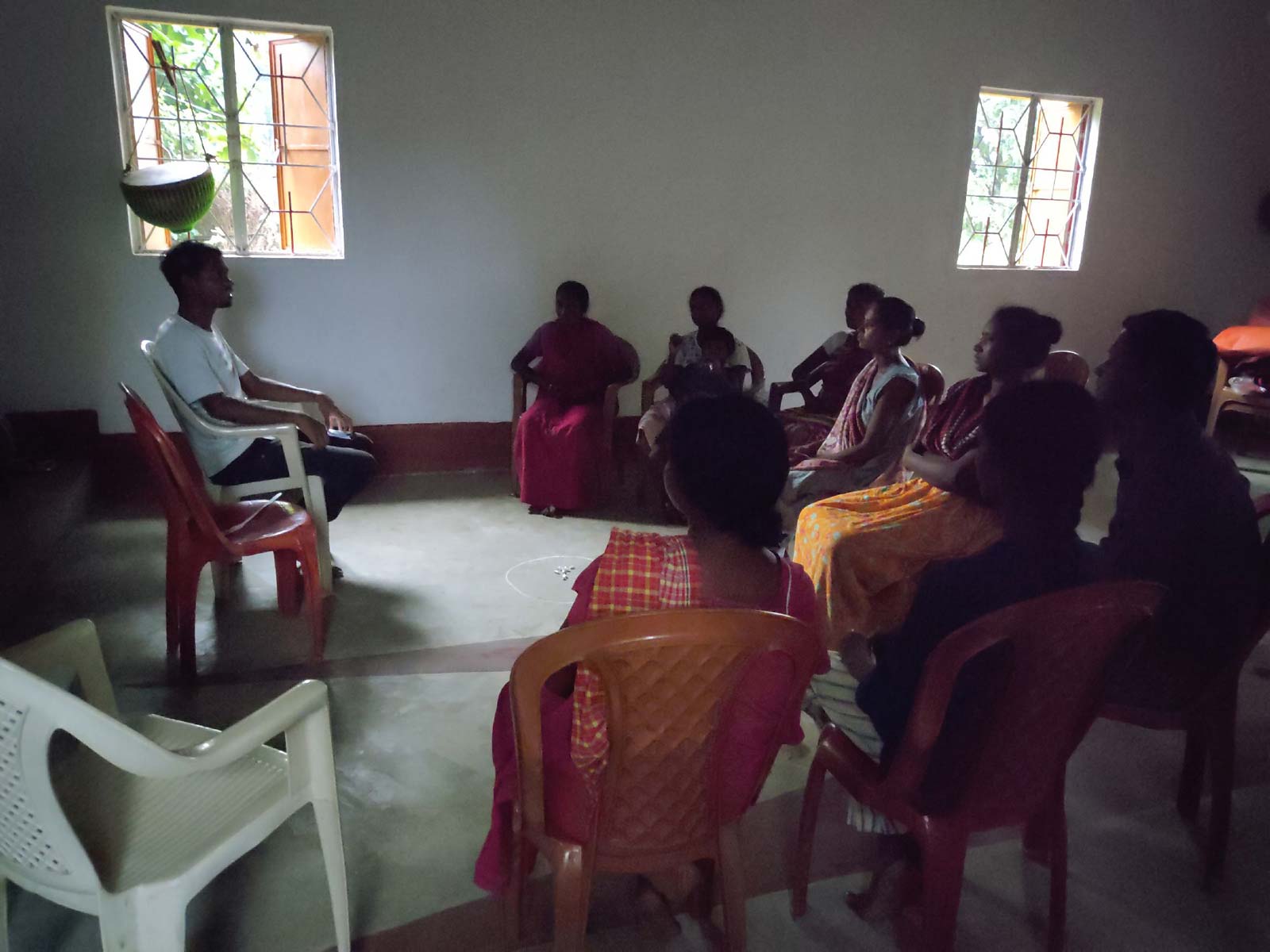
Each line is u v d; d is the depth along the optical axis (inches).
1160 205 230.2
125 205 158.1
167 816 53.0
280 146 168.1
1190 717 69.7
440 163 172.7
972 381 97.0
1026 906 69.4
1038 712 54.8
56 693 41.2
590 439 161.3
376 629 114.1
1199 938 66.7
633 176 184.9
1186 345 68.9
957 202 209.9
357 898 68.0
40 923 64.9
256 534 101.3
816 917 67.5
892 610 97.9
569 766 53.9
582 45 175.6
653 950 63.6
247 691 97.9
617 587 52.1
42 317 158.9
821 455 120.5
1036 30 206.7
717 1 182.1
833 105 194.9
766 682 52.5
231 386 123.2
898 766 56.1
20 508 133.6
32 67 149.9
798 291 202.7
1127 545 70.8
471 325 182.2
